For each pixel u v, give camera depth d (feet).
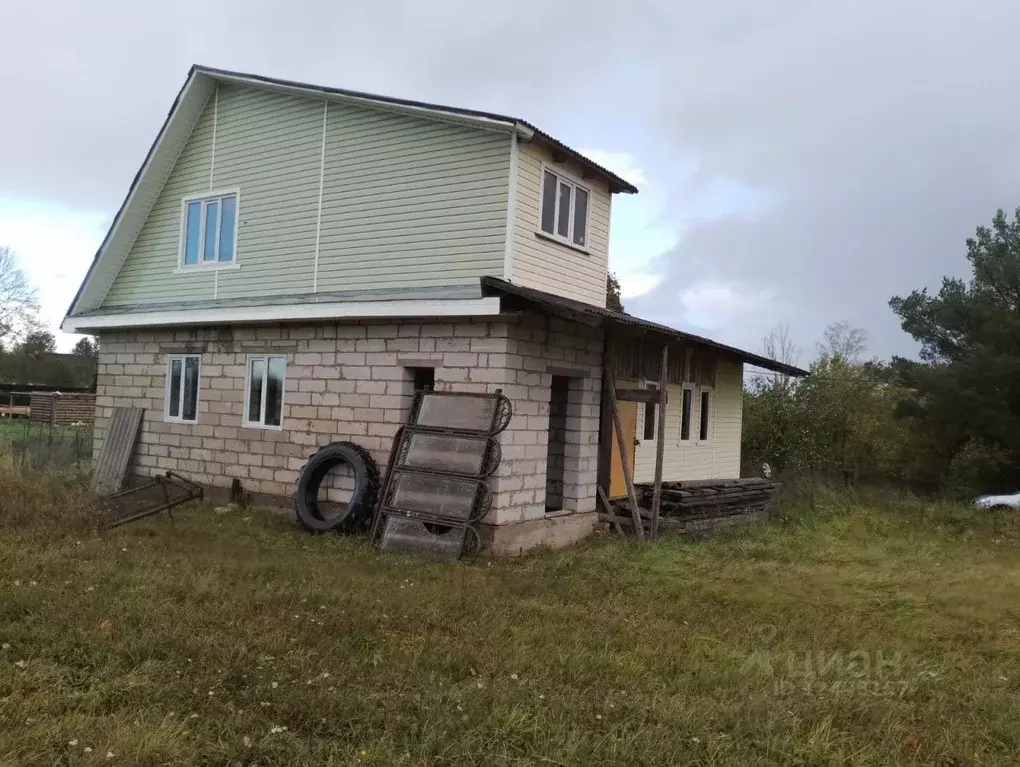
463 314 33.30
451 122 38.01
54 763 11.78
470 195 37.50
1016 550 40.27
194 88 46.34
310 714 14.12
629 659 18.83
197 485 39.47
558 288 40.06
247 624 18.99
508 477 33.86
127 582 22.45
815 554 36.01
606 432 40.83
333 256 41.57
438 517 32.37
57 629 17.62
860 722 15.65
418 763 12.57
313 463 37.76
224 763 12.43
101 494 39.73
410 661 17.39
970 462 69.77
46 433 84.94
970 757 14.29
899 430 80.69
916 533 43.55
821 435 82.33
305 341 40.50
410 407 36.91
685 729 14.53
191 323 44.27
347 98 40.70
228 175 46.44
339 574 26.32
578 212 42.29
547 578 28.45
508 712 14.74
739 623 23.65
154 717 13.52
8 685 14.40
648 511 41.11
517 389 34.32
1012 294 72.59
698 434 54.80
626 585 28.22
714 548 36.40
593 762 12.99
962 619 25.59
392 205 39.78
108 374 50.90
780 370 58.03
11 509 32.99
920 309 77.25
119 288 51.70
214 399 44.55
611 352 40.19
